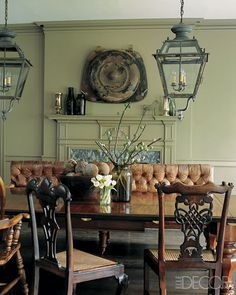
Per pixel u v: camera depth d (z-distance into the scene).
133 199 3.16
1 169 6.27
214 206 2.85
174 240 4.34
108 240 4.20
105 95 5.93
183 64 2.79
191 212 2.24
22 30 6.14
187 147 5.87
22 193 3.43
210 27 5.80
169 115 5.79
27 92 6.19
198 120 5.86
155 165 4.49
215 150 5.87
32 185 2.29
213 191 2.20
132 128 5.90
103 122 5.91
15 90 2.97
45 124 6.10
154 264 2.43
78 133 6.00
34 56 6.16
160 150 5.88
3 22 5.92
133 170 4.42
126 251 3.92
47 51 6.04
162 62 2.82
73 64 6.02
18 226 2.58
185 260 2.30
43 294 2.89
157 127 5.86
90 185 3.05
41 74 6.16
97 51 5.95
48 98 6.08
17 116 6.21
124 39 5.92
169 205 2.85
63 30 6.00
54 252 2.26
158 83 5.88
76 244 4.15
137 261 3.62
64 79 6.04
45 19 5.77
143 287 2.93
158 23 5.81
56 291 2.96
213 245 2.97
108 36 5.95
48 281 3.15
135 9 5.28
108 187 2.85
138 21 5.81
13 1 4.97
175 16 5.57
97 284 3.09
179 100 5.84
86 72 5.98
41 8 5.26
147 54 5.89
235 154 5.85
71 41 6.00
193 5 5.07
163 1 4.94
